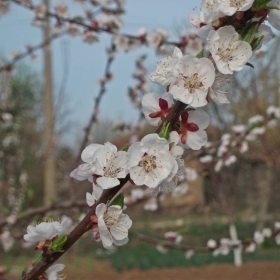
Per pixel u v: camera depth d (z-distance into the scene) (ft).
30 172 48.85
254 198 39.88
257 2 4.45
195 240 48.70
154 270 37.93
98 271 38.11
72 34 17.81
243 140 19.11
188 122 4.79
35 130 58.59
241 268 36.24
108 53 19.24
